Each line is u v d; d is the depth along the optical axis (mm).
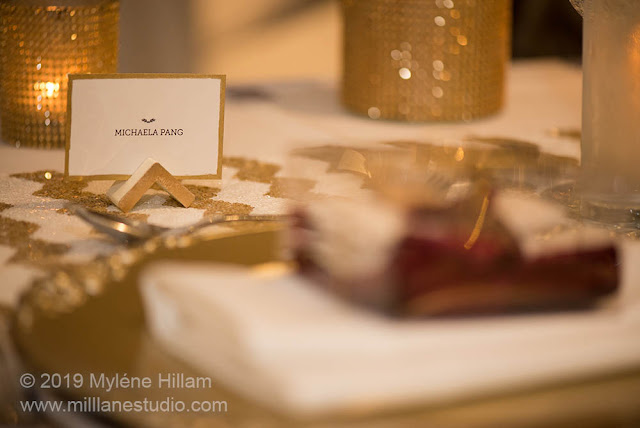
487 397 563
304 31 2260
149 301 659
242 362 571
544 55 2145
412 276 603
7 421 713
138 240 832
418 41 1162
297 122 1189
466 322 617
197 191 962
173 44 2123
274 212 918
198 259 747
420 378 556
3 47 1060
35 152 1063
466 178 722
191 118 942
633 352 609
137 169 926
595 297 646
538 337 608
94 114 927
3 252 832
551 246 649
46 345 647
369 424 523
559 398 567
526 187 747
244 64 2221
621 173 861
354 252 624
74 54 1058
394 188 681
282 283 662
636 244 726
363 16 1182
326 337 578
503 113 1231
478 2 1160
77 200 937
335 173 753
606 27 851
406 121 1186
